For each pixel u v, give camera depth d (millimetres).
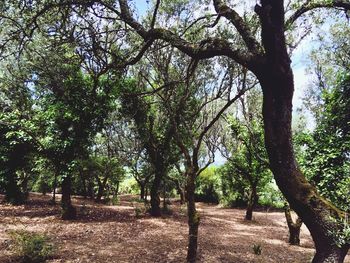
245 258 10922
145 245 11523
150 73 15180
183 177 24516
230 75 10789
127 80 15406
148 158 20203
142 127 17422
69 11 7758
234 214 24000
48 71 14633
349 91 9352
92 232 12938
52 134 14680
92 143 15969
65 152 14812
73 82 14453
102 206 21109
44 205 19141
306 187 5195
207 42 5668
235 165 20750
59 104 14562
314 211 5078
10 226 12883
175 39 6113
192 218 9844
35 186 27969
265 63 5047
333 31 16891
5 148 16328
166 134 17000
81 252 10117
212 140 20219
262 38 4945
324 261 5004
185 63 12117
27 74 17266
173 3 11086
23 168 18281
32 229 12695
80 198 26281
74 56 9336
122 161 23484
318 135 10523
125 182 39688
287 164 5219
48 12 8000
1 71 17938
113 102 15414
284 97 5121
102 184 24656
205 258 10344
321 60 20062
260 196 27344
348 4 6840
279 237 15586
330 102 9852
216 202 32656
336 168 9336
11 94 18719
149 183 24766
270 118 5223
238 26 5617
